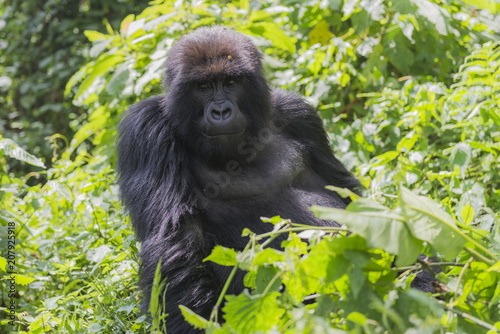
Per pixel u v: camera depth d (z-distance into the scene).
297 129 9.25
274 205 8.32
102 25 23.02
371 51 12.72
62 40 23.20
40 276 9.71
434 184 10.41
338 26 13.66
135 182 8.26
